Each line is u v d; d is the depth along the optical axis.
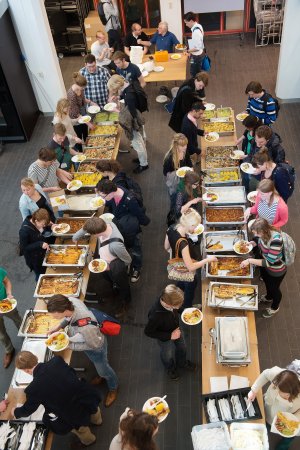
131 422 2.89
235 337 4.08
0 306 4.74
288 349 5.34
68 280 4.98
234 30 11.95
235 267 4.83
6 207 7.73
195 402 4.94
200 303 5.72
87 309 4.27
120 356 5.47
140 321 5.82
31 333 4.48
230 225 5.39
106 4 10.05
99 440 4.73
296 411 3.66
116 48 10.22
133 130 7.40
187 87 7.04
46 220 4.93
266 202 4.96
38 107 9.97
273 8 10.79
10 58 8.52
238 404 3.79
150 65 9.03
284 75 9.05
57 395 3.59
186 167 5.89
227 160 6.38
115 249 4.91
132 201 5.53
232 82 10.20
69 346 4.20
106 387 5.15
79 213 5.89
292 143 8.34
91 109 7.68
